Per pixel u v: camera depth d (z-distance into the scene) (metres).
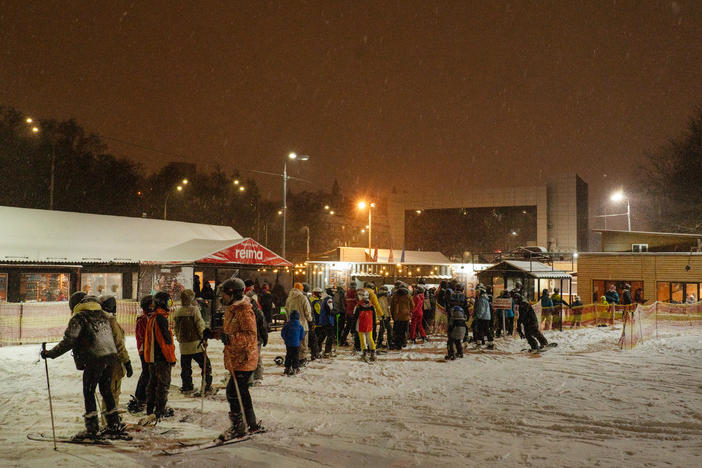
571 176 75.38
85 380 5.95
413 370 11.12
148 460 5.03
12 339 15.19
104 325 6.16
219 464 4.87
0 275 18.73
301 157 30.14
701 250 28.17
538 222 75.44
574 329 20.02
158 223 27.62
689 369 10.82
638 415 6.94
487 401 7.99
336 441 5.69
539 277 21.45
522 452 5.27
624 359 12.28
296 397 8.40
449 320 12.77
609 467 4.75
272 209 90.94
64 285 20.45
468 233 80.50
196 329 8.62
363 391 8.91
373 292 12.98
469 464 4.86
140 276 20.30
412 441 5.71
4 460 5.02
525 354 13.50
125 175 57.91
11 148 48.19
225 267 21.19
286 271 23.84
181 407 7.71
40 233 21.92
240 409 5.91
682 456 5.09
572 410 7.27
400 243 84.62
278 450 5.34
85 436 5.88
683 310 23.86
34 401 8.16
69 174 52.66
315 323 13.12
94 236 23.55
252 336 6.02
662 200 48.12
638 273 27.53
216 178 74.75
